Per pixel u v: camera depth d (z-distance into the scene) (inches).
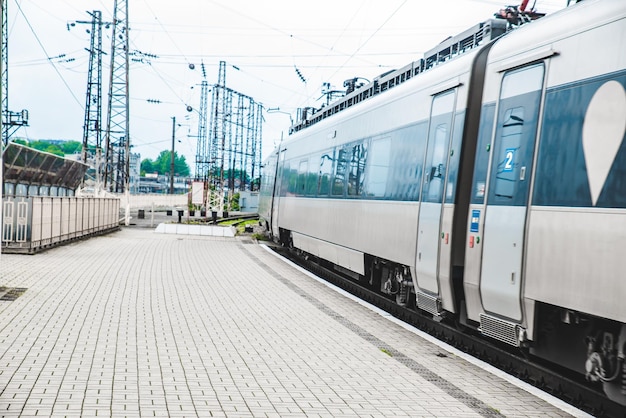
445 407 266.5
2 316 416.8
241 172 2942.9
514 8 423.8
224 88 2253.9
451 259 383.9
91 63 1769.2
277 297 549.6
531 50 321.4
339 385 292.8
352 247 594.6
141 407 247.3
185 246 1049.5
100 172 1654.8
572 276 273.9
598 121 268.5
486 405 271.7
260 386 285.4
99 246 963.3
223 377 296.8
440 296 403.9
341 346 373.4
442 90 418.9
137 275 653.3
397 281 506.0
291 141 986.7
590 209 266.5
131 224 1643.7
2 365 300.4
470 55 392.2
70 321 409.1
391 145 510.6
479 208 353.7
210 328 407.5
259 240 1290.6
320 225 723.4
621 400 261.4
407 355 357.7
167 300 508.4
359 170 590.2
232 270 736.3
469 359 351.6
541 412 265.3
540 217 297.9
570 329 299.1
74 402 250.1
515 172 322.7
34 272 633.6
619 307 247.1
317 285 639.1
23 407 241.9
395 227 483.5
